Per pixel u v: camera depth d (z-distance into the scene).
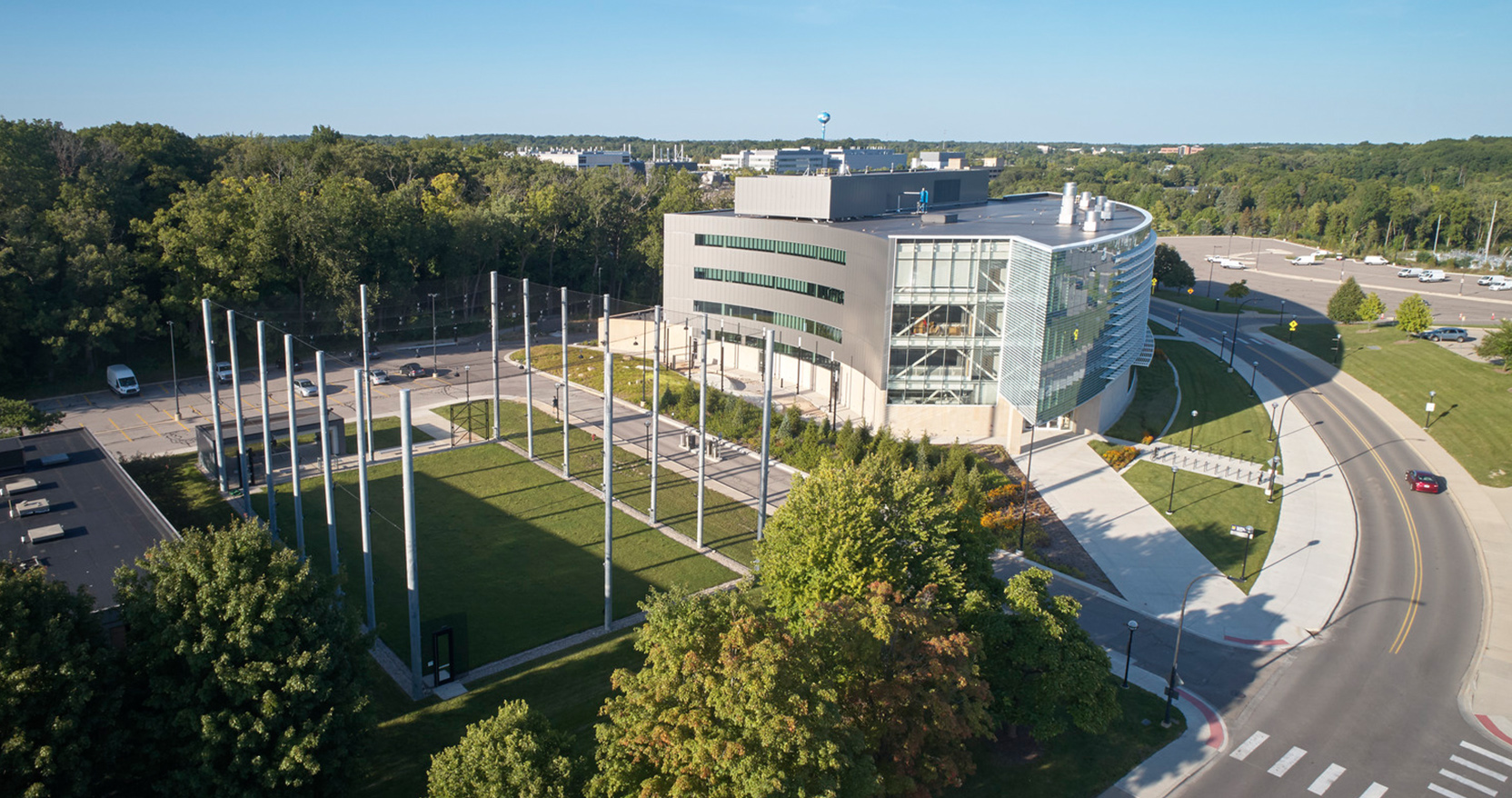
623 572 60.19
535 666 48.72
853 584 41.62
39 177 110.56
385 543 63.06
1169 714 45.78
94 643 33.72
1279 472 82.50
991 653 42.12
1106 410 93.75
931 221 103.19
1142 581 61.06
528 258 151.50
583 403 99.50
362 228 121.06
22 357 97.25
